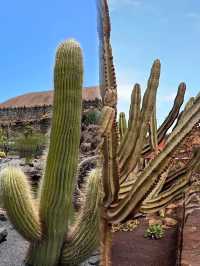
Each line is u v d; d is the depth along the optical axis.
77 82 4.98
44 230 5.24
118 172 2.61
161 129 3.60
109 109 2.43
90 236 5.20
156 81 2.68
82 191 6.09
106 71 2.61
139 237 7.80
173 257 6.59
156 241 7.45
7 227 7.97
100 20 2.65
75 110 4.99
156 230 7.73
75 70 4.95
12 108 38.34
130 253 6.97
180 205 8.05
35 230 5.16
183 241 6.21
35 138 17.86
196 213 7.29
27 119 36.72
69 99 4.95
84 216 5.27
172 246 7.19
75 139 5.06
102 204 2.71
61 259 5.32
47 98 52.47
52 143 5.07
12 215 5.08
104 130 2.44
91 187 5.16
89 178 5.25
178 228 7.32
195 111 2.56
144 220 8.55
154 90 2.69
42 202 5.23
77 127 5.06
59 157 5.04
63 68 4.93
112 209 2.70
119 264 6.47
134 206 2.59
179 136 2.56
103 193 2.70
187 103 3.27
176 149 2.57
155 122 3.58
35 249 5.29
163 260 6.52
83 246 5.24
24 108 37.53
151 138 3.53
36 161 14.55
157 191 2.98
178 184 2.98
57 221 5.20
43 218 5.23
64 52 4.95
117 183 2.64
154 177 2.55
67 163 5.08
